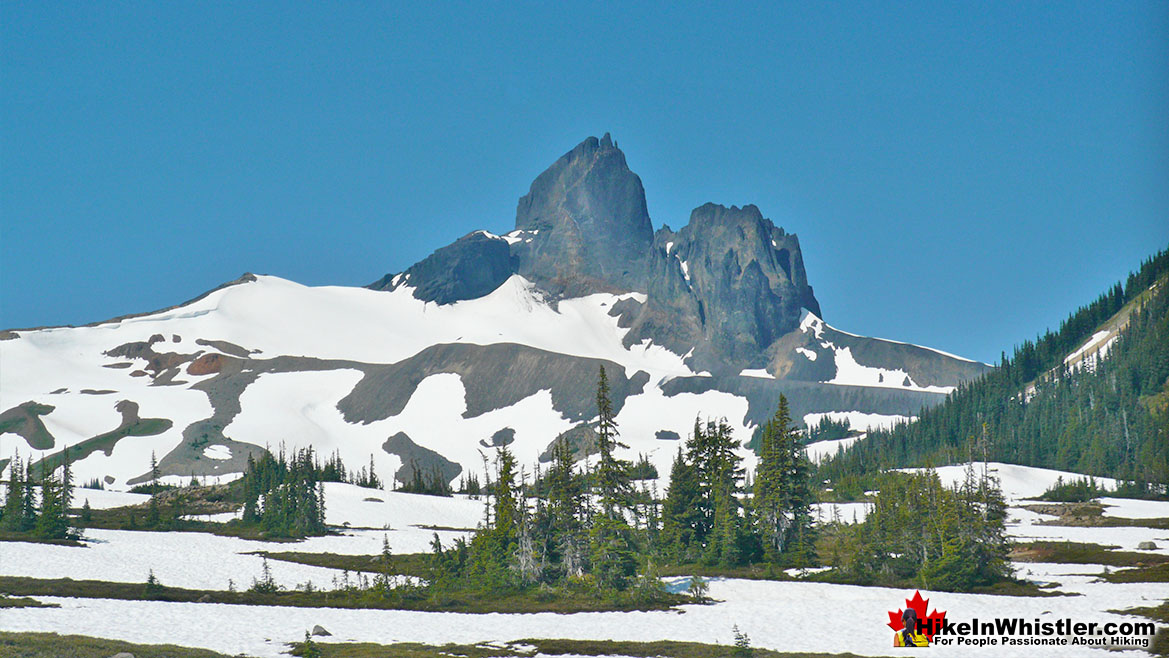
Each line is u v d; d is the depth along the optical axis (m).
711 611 193.00
